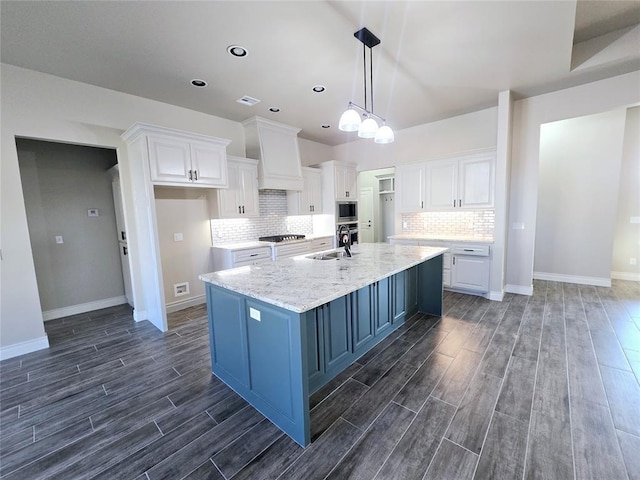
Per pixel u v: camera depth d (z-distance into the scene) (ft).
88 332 10.77
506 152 12.01
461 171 13.94
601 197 14.47
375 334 8.95
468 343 8.97
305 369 5.21
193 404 6.59
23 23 6.77
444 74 10.08
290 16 6.81
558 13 6.84
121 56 8.38
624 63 9.55
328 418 5.95
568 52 8.70
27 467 4.99
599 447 4.99
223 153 12.12
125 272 13.75
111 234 14.01
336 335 7.37
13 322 8.98
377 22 7.10
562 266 15.70
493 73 10.10
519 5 6.56
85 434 5.73
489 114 13.65
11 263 8.93
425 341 9.20
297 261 9.04
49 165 12.28
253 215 14.39
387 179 24.73
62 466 4.99
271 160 14.67
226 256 13.04
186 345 9.58
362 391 6.80
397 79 10.34
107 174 13.80
